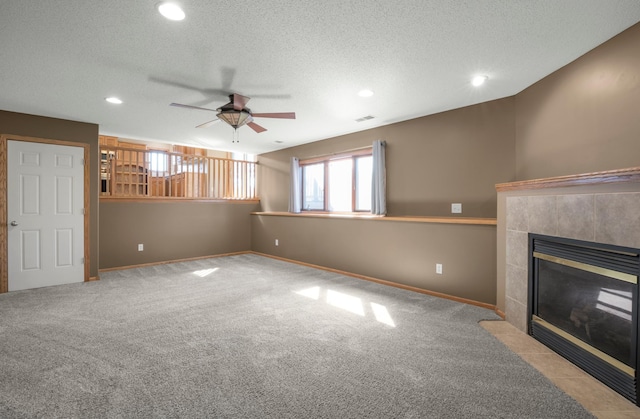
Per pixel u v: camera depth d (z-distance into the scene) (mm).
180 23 2035
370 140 4820
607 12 1937
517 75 2877
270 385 1881
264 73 2824
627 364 1802
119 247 5293
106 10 1888
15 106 3742
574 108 2568
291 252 5898
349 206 5270
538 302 2545
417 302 3473
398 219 4098
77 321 2889
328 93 3328
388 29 2125
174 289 3998
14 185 3951
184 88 3178
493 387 1875
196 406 1684
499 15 1970
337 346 2398
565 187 2260
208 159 6500
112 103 3639
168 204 5840
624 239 1833
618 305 1873
